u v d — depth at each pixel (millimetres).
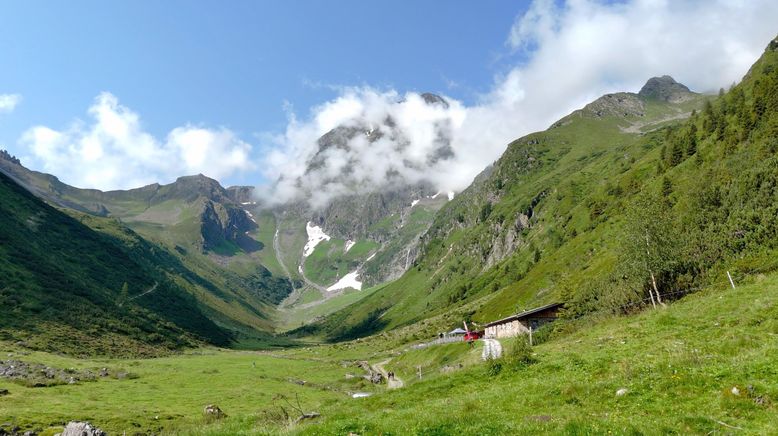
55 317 165875
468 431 19031
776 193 58938
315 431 22469
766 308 31156
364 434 21062
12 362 107250
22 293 169750
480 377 34844
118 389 98875
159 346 189625
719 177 97812
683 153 189625
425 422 21344
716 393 19328
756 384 18516
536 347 47125
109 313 197500
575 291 97125
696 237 60688
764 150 92688
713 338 29453
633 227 58344
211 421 59750
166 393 97750
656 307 48562
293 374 139750
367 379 122125
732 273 50531
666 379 21875
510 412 22828
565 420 18812
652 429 16594
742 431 15547
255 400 91375
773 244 51688
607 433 16453
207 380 120438
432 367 102000
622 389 22281
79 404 77125
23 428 55344
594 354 32625
